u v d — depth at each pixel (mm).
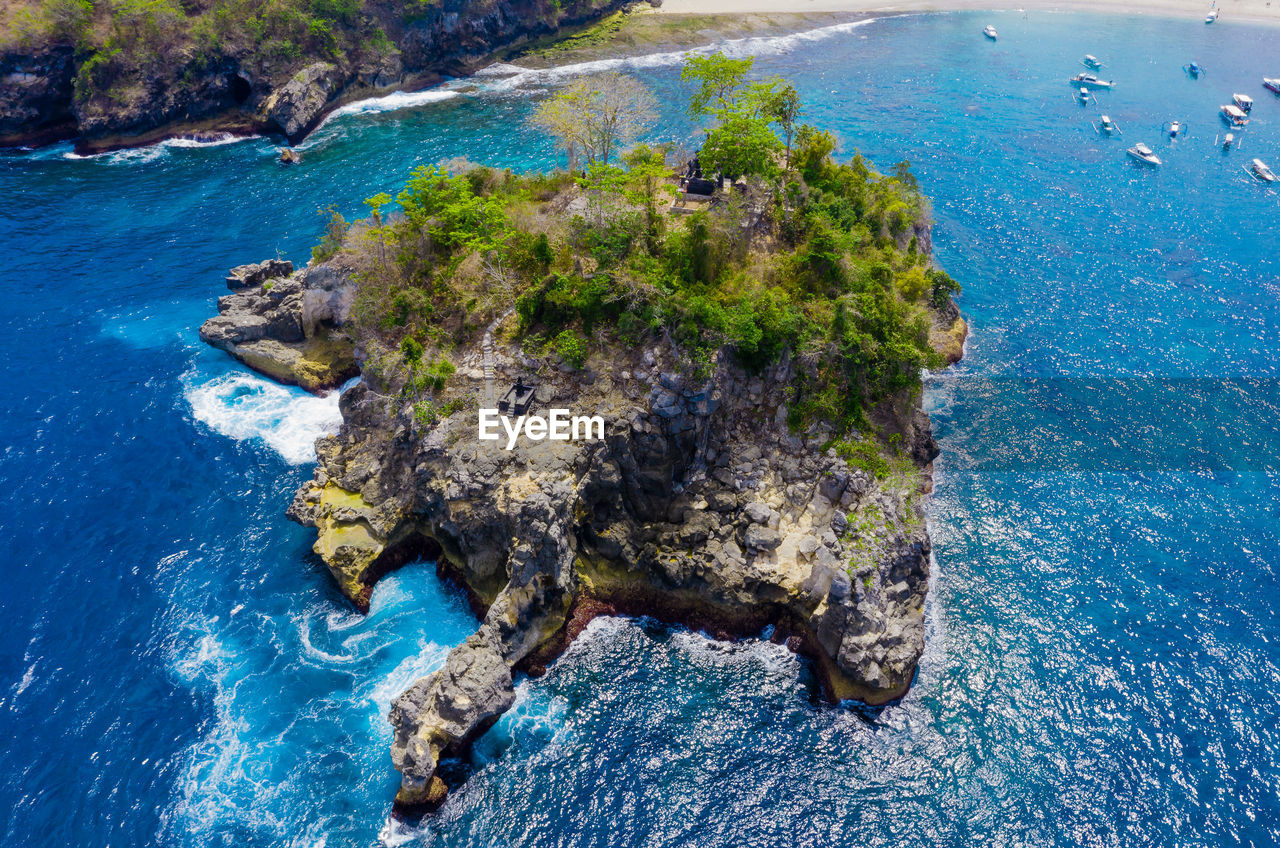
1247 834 55000
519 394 73750
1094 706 62625
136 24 149625
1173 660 65625
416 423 73125
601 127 99875
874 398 76125
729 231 77250
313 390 93312
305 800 57375
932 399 90812
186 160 141875
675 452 71500
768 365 74688
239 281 103500
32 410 89875
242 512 78750
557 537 65500
